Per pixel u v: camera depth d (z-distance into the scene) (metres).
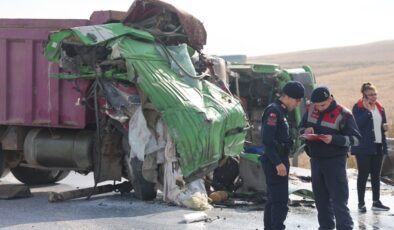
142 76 10.46
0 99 11.84
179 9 12.01
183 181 10.28
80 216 9.62
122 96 10.64
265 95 15.01
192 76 11.22
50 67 11.42
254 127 14.78
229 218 9.59
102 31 10.89
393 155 14.43
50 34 10.89
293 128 14.29
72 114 11.29
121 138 11.32
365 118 10.77
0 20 11.76
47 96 11.50
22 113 11.71
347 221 7.96
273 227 7.93
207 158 10.45
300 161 18.97
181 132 10.22
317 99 8.08
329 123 8.08
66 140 11.51
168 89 10.51
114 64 10.72
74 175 15.22
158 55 11.14
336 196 8.02
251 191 11.45
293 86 7.96
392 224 9.67
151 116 10.59
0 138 12.09
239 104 11.73
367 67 100.25
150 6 11.76
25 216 9.59
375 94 10.88
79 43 10.80
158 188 10.98
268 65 15.34
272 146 7.81
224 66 13.03
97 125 10.86
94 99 10.89
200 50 12.47
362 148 10.76
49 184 13.77
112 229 8.70
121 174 11.44
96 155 11.31
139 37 11.20
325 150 8.03
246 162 11.52
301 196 11.38
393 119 28.17
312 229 8.97
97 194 11.76
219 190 11.68
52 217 9.53
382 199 12.26
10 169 12.97
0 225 8.90
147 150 10.56
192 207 10.26
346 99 48.16
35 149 11.73
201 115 10.38
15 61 11.75
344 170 8.05
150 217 9.57
